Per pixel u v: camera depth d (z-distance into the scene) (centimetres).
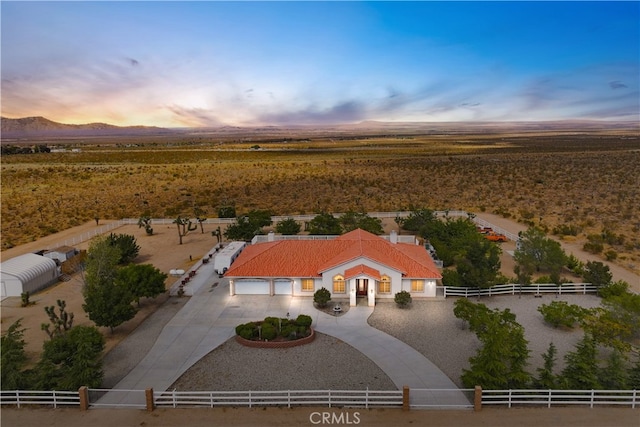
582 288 3731
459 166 13025
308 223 5981
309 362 2655
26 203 8244
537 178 10294
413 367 2580
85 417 2070
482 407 2100
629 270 4288
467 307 2977
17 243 5738
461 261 3888
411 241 5012
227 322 3256
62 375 2323
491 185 9612
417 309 3425
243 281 3756
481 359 2286
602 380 2189
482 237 4825
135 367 2639
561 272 4288
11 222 6888
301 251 3934
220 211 6950
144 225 6341
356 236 4153
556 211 7069
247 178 11238
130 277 3503
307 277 3669
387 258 3744
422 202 8106
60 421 2041
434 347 2819
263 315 3366
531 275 4144
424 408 2097
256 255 3900
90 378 2292
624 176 10006
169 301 3672
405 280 3650
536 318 3253
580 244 5228
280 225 5712
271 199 8638
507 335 2330
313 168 13325
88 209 7856
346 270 3603
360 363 2634
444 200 8262
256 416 2056
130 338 3023
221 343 2934
